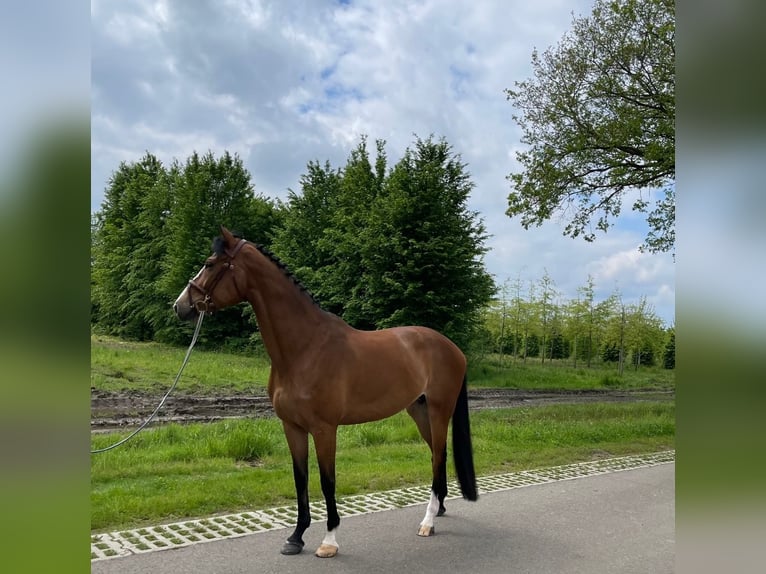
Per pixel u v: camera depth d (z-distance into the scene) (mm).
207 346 23938
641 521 4672
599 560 3840
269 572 3520
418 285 18453
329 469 3918
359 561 3754
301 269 23203
